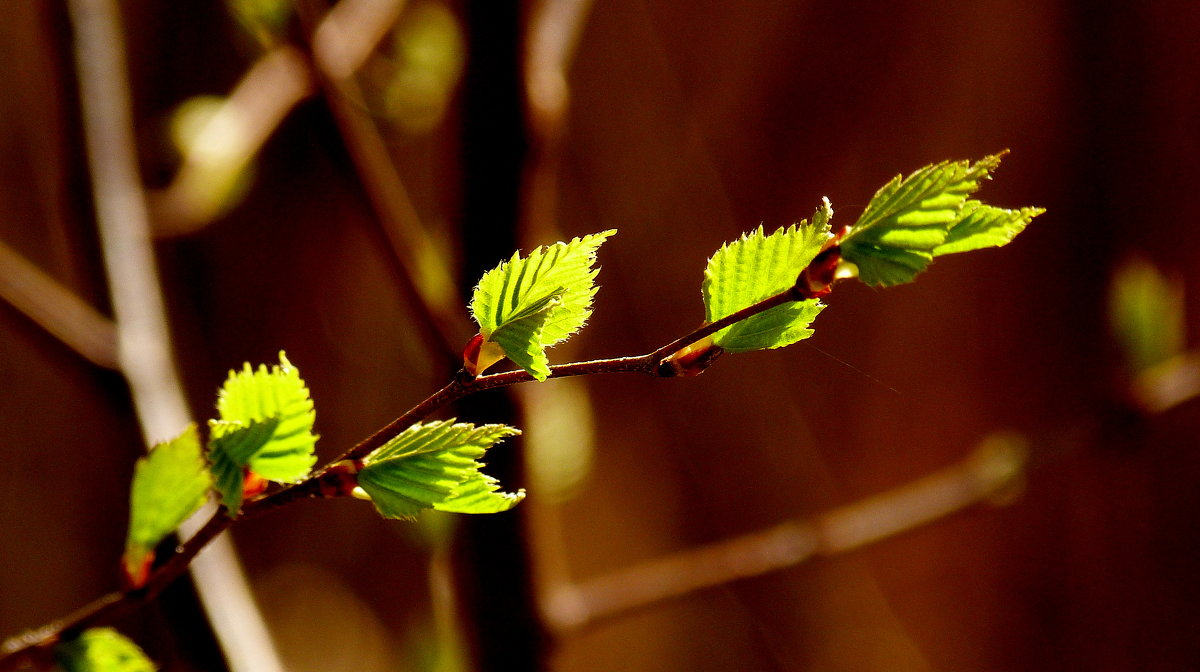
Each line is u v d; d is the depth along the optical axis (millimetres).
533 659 1152
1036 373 3006
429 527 1142
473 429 699
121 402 990
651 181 2932
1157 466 2920
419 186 2545
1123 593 2975
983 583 3068
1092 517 2996
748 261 705
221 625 912
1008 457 1397
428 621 1207
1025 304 3018
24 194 2615
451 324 1089
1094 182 2979
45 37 1121
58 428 2898
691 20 2924
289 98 1230
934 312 3041
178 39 2748
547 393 1101
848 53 2967
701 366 704
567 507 2936
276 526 3004
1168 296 1312
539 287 699
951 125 2998
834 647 2922
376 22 1213
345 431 2932
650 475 2998
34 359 2881
